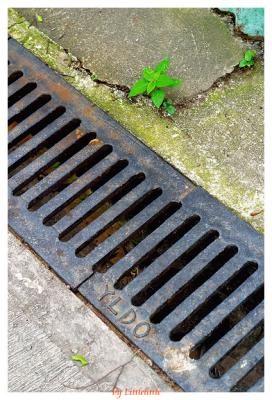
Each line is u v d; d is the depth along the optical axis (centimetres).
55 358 113
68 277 117
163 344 112
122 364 112
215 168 124
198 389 109
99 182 131
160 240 118
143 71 132
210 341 117
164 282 122
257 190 122
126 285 116
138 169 124
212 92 132
